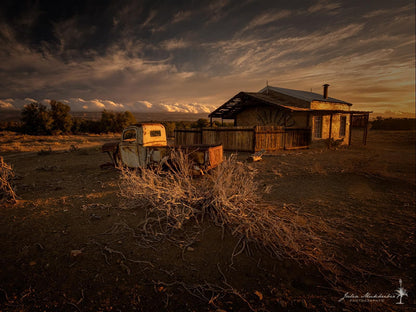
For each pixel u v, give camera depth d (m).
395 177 7.05
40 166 9.03
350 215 3.99
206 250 2.71
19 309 1.79
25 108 37.19
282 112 17.48
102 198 4.66
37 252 2.61
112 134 42.53
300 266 2.49
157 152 6.49
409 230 3.39
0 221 3.48
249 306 1.91
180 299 1.97
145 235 3.01
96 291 2.03
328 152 13.90
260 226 3.17
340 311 1.89
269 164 9.34
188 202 3.66
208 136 14.96
